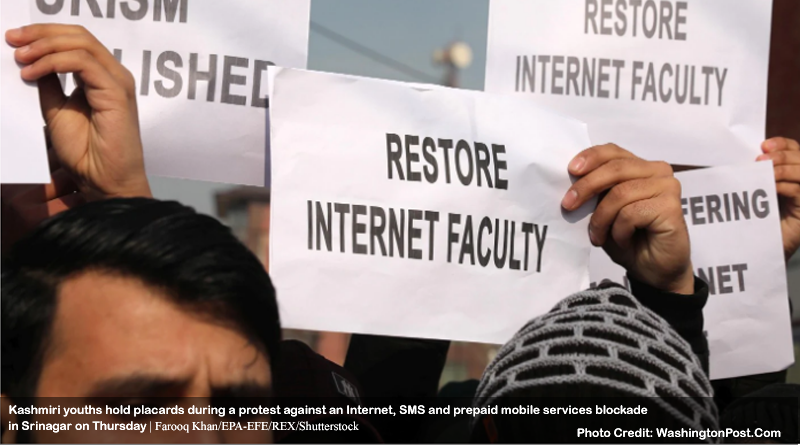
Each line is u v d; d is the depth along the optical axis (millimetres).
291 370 1484
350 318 1487
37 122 1312
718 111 1876
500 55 1761
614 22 1808
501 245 1581
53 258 993
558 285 1607
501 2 1768
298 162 1491
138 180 1354
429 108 1578
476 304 1555
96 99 1330
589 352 1028
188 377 970
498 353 1159
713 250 1899
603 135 1801
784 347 1895
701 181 1901
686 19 1854
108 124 1330
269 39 1581
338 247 1495
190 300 977
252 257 1053
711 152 1876
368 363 1789
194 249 990
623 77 1809
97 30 1508
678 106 1847
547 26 1778
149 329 967
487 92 1734
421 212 1541
